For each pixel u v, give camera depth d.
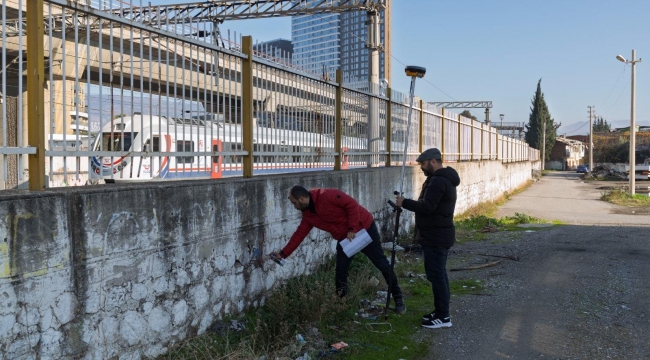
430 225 5.23
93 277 3.57
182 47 4.74
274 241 5.81
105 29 4.08
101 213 3.62
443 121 14.51
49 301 3.27
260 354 4.38
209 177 5.15
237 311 5.13
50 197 3.27
